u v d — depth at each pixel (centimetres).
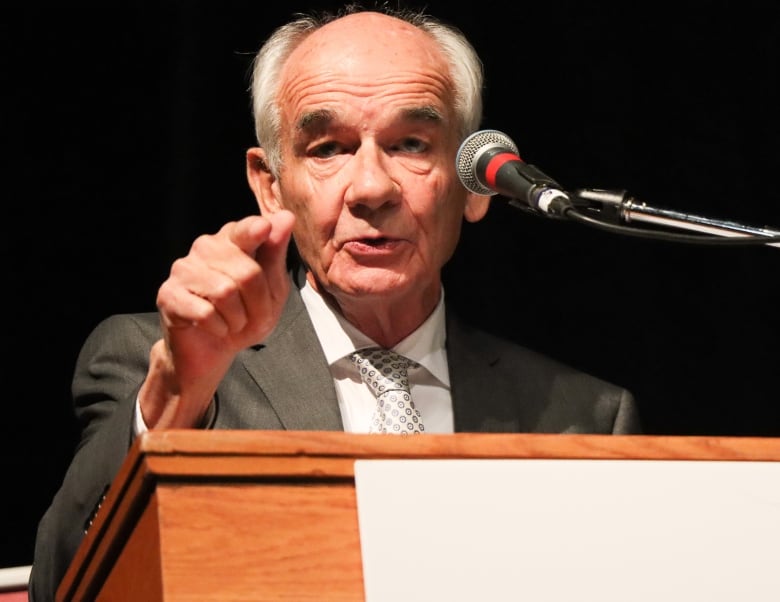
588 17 1233
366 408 798
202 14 1152
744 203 1212
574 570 454
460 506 454
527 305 1203
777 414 1191
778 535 475
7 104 1112
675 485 473
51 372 1088
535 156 1222
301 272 854
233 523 439
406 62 797
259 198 854
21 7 1124
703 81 1227
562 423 821
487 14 1227
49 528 635
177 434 441
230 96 1150
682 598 459
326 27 823
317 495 449
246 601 431
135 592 461
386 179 762
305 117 782
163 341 585
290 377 778
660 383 1198
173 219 1123
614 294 1207
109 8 1143
